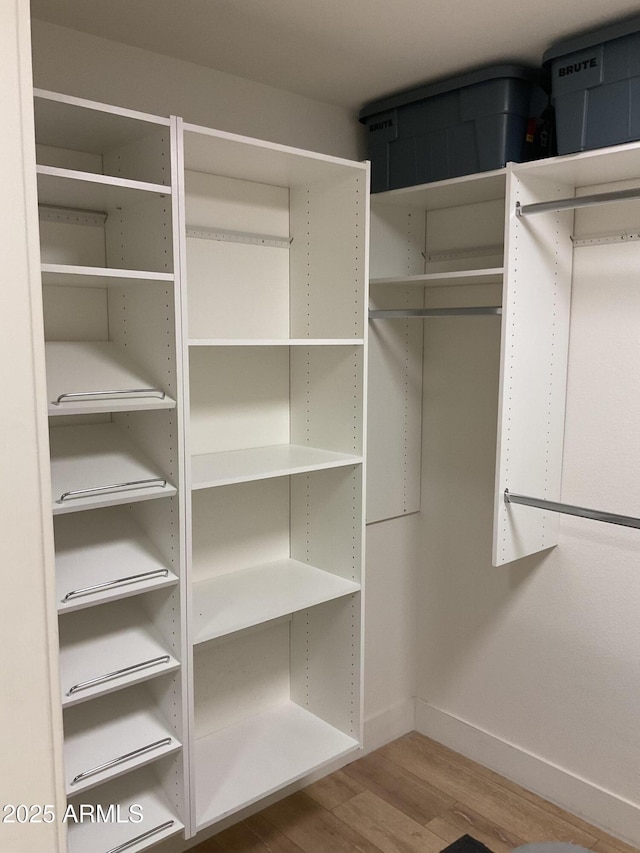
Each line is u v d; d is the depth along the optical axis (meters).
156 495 1.77
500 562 2.28
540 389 2.33
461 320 2.74
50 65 1.91
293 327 2.49
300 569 2.47
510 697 2.71
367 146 2.61
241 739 2.38
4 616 1.20
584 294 2.37
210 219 2.25
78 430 1.95
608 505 2.38
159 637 1.93
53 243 1.93
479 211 2.62
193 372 2.27
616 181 2.26
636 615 2.32
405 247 2.74
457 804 2.55
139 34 1.98
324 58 2.15
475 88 2.22
